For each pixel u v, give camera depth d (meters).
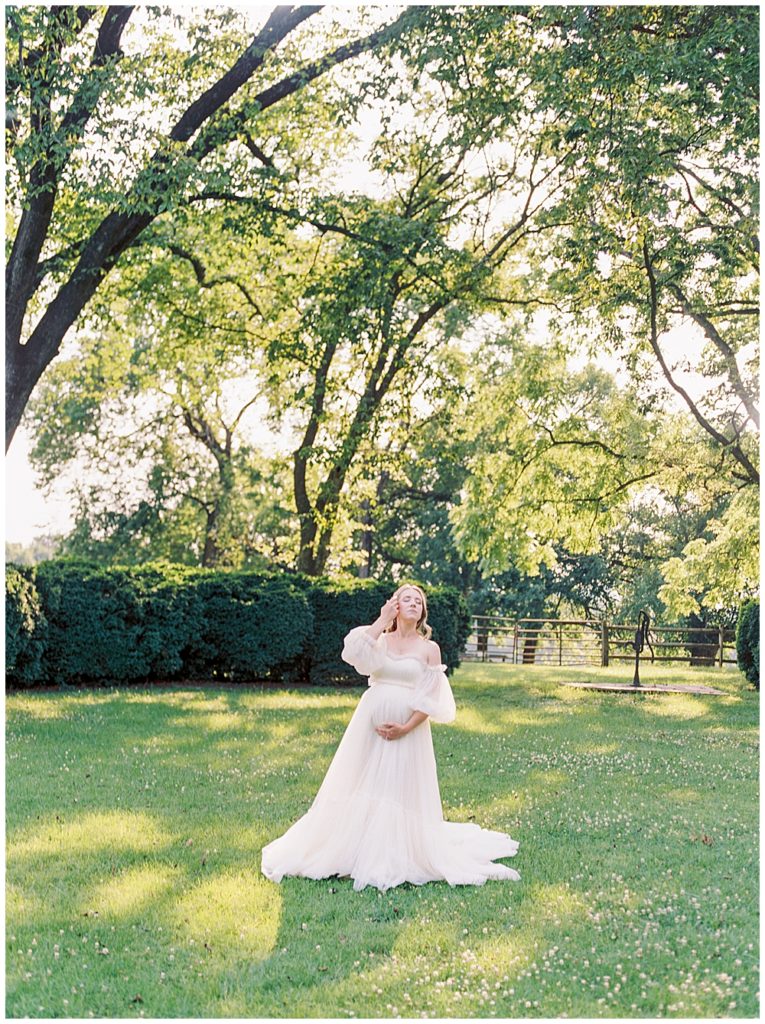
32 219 13.33
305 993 4.58
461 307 20.06
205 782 8.79
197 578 16.44
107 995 4.57
